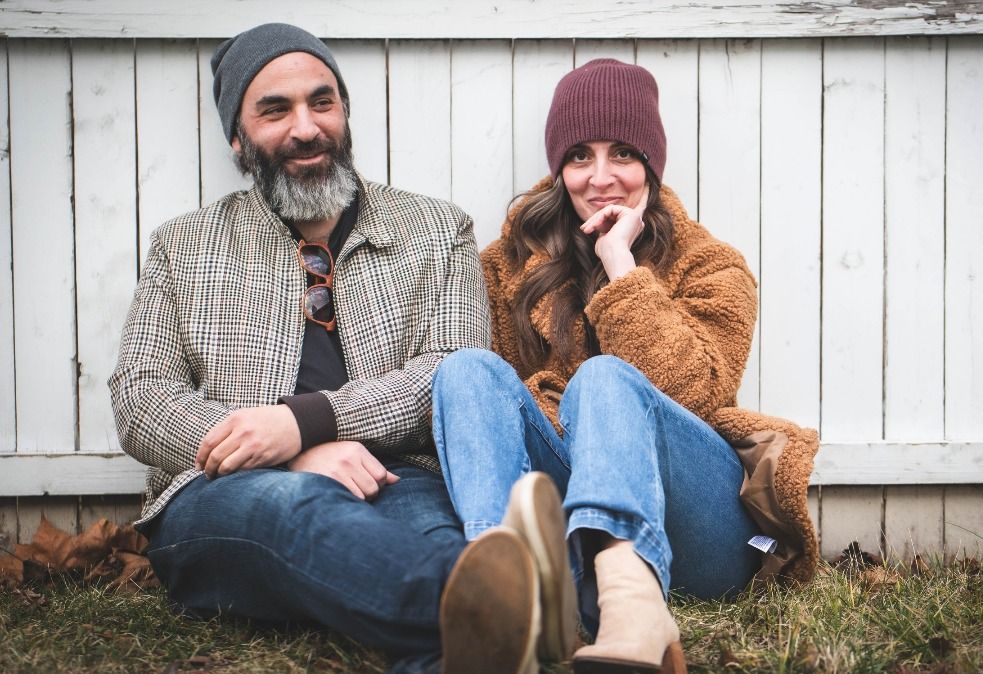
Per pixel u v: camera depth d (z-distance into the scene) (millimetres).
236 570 1873
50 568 2457
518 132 2734
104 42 2662
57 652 1866
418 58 2715
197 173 2697
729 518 2041
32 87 2658
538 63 2723
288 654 1851
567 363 2344
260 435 1921
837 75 2723
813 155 2732
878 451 2713
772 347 2752
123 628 2014
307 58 2326
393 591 1600
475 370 1860
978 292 2746
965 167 2734
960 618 2012
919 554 2730
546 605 1365
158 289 2256
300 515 1723
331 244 2352
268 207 2318
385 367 2225
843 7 2678
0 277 2676
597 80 2408
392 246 2293
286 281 2254
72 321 2693
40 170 2670
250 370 2186
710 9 2680
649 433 1777
